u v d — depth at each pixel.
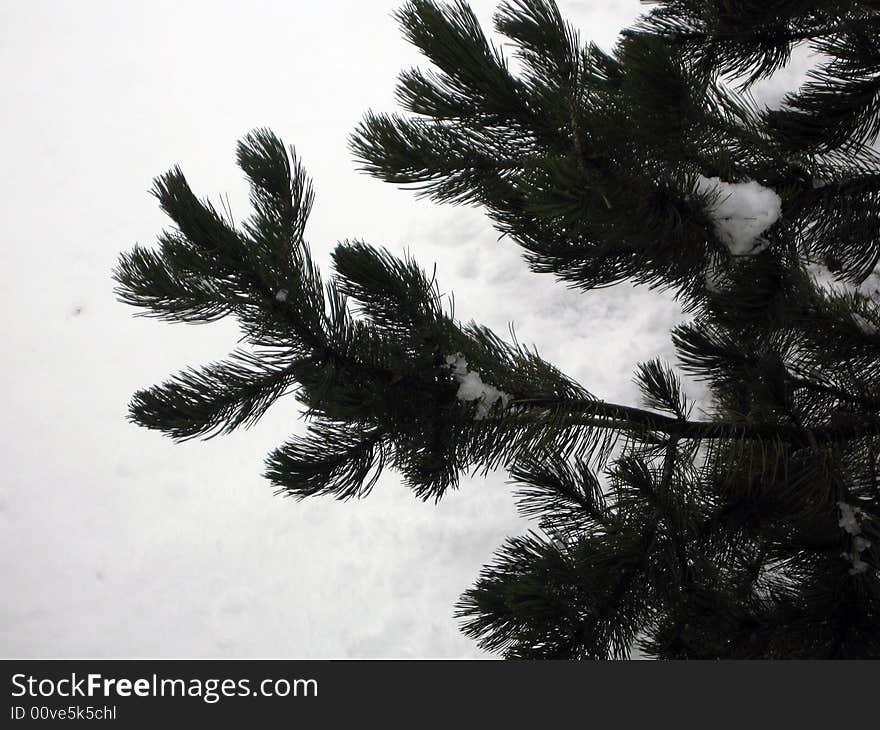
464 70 1.61
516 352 1.83
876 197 1.76
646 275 1.82
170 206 1.49
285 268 1.54
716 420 2.07
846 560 1.60
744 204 1.56
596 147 1.48
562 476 2.30
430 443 1.69
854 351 1.79
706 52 2.45
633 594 1.50
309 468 1.70
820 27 2.12
